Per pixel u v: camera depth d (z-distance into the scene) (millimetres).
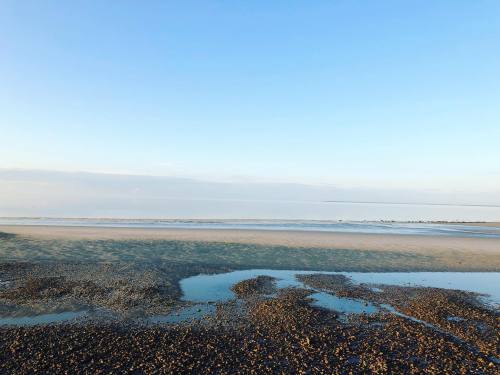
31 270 21891
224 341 13117
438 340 13430
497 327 14844
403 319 15430
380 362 11820
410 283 21547
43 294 17578
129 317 15258
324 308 16875
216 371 11195
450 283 21766
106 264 23656
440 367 11594
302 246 31453
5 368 11109
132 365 11383
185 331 13859
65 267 22672
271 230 42156
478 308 16922
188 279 21250
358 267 25047
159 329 14039
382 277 22797
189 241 32125
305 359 11984
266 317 15422
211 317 15453
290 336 13617
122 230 38312
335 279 22000
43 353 11977
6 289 18391
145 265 23781
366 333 14047
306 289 19828
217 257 26672
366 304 17562
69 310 15844
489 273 24141
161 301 17234
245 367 11422
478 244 34656
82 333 13461
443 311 16438
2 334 13289
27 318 14945
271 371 11227
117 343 12750
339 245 32406
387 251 30312
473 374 11219
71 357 11758
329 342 13188
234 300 17781
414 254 29391
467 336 13922
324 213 92938
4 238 31516
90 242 30469
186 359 11789
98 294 17797
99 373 10930
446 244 34375
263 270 23750
